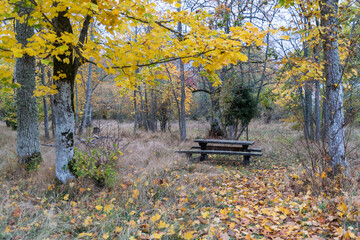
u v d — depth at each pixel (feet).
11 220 9.76
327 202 10.66
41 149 26.63
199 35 9.20
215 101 37.22
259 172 20.03
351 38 15.33
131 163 19.71
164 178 15.81
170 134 45.60
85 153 15.15
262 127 59.67
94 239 8.64
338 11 14.58
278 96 26.53
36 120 18.81
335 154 14.07
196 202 12.46
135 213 11.05
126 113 79.87
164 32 9.44
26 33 18.17
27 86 18.30
